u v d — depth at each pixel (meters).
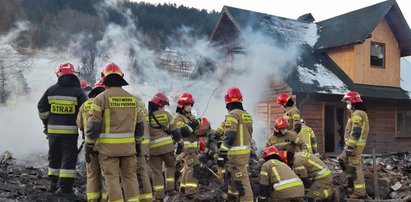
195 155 7.80
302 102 15.44
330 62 17.73
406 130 18.64
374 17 16.95
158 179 7.31
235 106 7.12
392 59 17.95
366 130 8.88
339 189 8.50
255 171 9.20
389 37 17.91
